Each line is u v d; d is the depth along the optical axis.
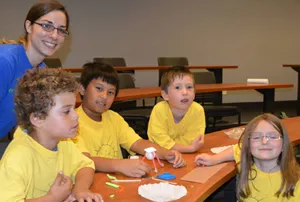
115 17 6.80
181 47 7.22
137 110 3.99
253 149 1.57
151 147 1.69
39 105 1.17
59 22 1.62
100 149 1.85
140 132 3.95
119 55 6.91
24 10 6.24
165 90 2.01
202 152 1.89
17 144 1.21
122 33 6.87
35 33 1.60
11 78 1.56
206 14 7.25
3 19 6.15
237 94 7.54
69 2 6.47
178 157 1.64
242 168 1.61
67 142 1.40
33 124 1.21
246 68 7.62
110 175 1.48
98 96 1.82
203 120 2.13
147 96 3.39
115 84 1.91
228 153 1.69
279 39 7.70
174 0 7.05
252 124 1.60
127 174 1.47
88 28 6.65
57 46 1.67
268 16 7.57
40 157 1.24
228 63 7.52
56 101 1.18
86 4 6.59
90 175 1.38
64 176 1.21
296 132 2.25
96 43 6.73
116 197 1.23
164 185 1.29
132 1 6.85
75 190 1.24
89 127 1.83
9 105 1.59
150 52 7.07
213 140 2.15
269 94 4.57
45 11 1.58
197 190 1.30
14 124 1.68
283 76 7.79
